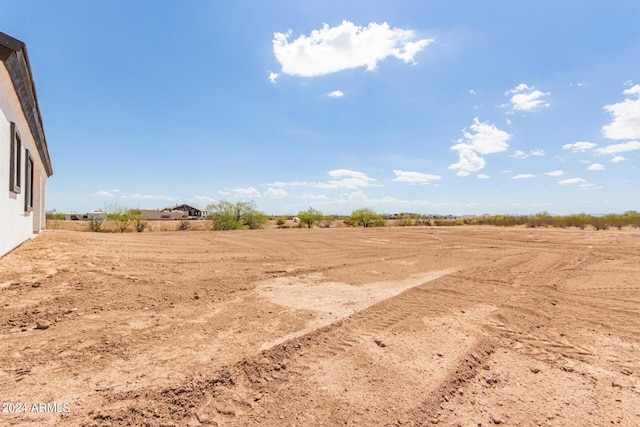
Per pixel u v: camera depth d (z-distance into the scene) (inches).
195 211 3331.7
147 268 265.6
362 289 230.1
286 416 86.2
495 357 129.3
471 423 86.5
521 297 221.9
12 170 260.7
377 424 84.4
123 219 839.1
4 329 134.3
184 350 121.9
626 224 1028.5
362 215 1262.3
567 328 163.6
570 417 90.3
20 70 221.3
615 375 115.9
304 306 184.2
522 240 601.0
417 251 448.8
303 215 1262.3
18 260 248.8
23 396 89.3
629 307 200.8
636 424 87.3
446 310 188.2
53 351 117.3
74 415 82.0
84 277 218.2
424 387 103.3
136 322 149.3
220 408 88.7
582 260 381.1
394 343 138.3
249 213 1056.2
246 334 139.8
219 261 323.6
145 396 91.3
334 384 103.4
